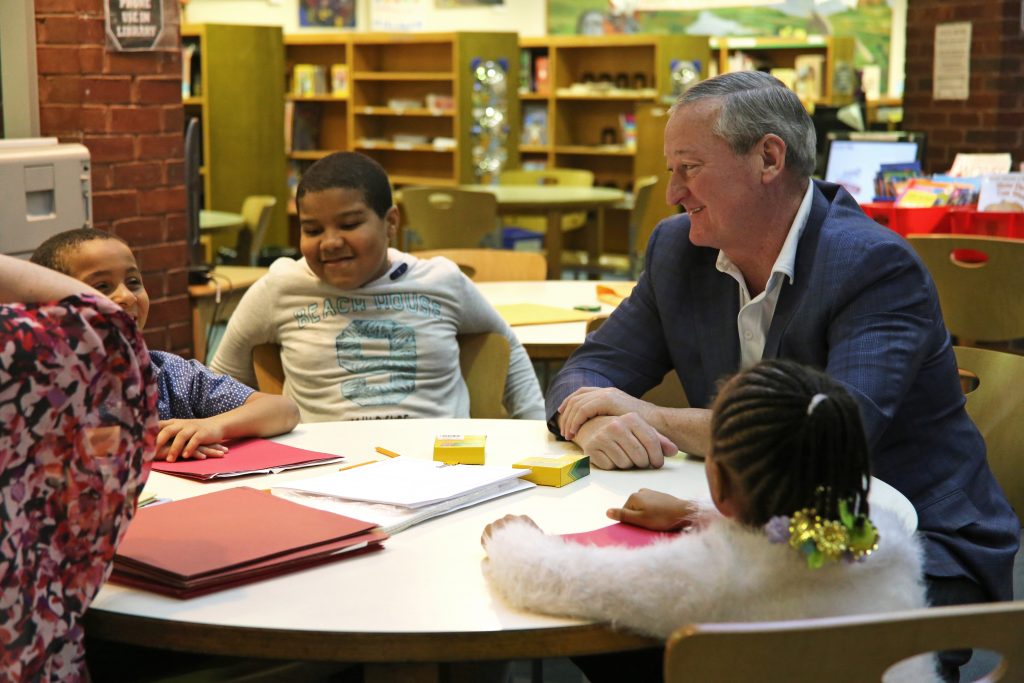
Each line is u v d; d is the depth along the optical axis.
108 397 1.25
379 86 10.44
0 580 1.17
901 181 4.86
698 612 1.16
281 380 2.53
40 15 3.87
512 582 1.23
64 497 1.23
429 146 9.85
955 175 4.82
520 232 8.27
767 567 1.16
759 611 1.16
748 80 1.91
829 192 2.04
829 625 0.97
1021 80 6.71
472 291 2.57
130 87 4.11
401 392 2.41
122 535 1.26
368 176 2.40
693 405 2.11
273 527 1.42
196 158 4.56
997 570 1.77
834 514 1.15
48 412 1.20
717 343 2.04
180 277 4.41
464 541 1.44
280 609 1.23
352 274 2.41
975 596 1.76
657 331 2.17
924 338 1.82
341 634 1.17
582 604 1.19
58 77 3.92
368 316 2.44
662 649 1.65
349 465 1.79
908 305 1.83
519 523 1.34
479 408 2.58
